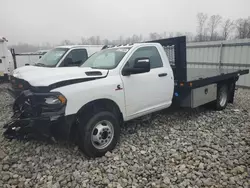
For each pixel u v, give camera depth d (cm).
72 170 317
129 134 442
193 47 1170
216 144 393
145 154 360
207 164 326
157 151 369
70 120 322
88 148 340
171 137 426
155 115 562
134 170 315
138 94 405
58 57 710
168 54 531
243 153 357
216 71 686
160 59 458
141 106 415
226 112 593
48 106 315
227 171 308
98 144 353
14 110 370
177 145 391
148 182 289
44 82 327
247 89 948
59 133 336
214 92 574
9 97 823
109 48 480
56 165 331
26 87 368
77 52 731
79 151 372
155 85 433
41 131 318
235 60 982
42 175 308
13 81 474
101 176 302
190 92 504
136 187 279
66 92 317
